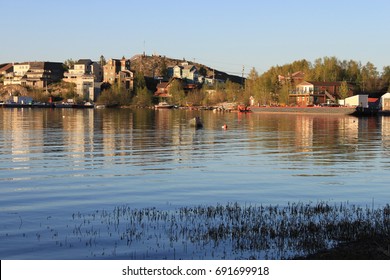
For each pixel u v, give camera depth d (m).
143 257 22.48
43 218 28.98
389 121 145.62
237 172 46.09
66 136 85.69
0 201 33.47
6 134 89.44
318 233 25.28
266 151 64.06
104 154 59.75
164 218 28.84
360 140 80.81
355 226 26.27
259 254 22.53
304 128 111.88
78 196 35.09
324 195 35.84
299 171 46.88
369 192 36.94
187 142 75.88
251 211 30.47
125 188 38.09
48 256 22.72
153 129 105.25
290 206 32.06
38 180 41.47
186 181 41.25
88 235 25.62
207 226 27.06
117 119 150.62
